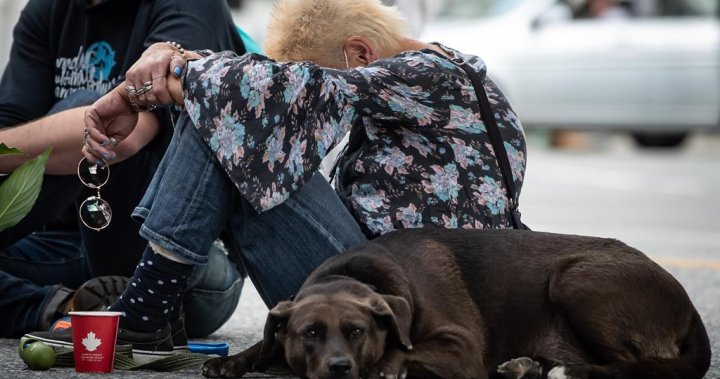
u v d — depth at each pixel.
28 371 6.22
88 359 6.16
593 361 6.12
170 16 7.57
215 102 6.10
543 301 6.21
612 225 17.03
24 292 7.35
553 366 5.95
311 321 5.65
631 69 27.97
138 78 6.30
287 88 6.11
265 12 28.73
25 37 8.07
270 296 6.55
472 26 29.42
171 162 6.21
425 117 6.44
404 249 6.24
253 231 6.35
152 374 6.22
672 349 6.08
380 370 5.65
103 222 6.89
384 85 6.28
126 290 6.32
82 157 6.99
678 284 6.18
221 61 6.21
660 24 27.86
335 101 6.17
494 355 6.24
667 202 20.05
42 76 8.05
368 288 5.86
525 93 29.03
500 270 6.27
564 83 28.59
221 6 7.77
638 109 28.00
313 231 6.34
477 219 6.53
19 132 6.99
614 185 22.66
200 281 7.49
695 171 25.19
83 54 7.88
